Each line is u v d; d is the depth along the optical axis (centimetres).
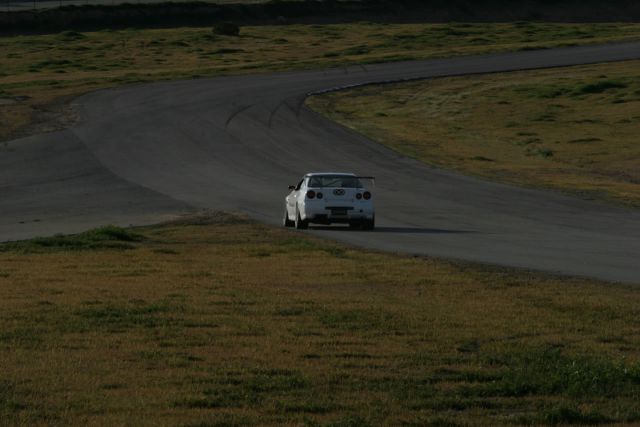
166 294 5059
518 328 4131
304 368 3375
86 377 3206
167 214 10100
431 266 6138
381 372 3331
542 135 18500
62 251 7062
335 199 8606
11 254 6862
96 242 7419
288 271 5966
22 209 10819
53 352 3606
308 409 2830
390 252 6969
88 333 3981
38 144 16162
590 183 13050
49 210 10675
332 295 5044
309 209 8588
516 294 5050
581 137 18050
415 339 3912
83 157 15062
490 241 7862
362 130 18875
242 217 9725
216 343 3809
